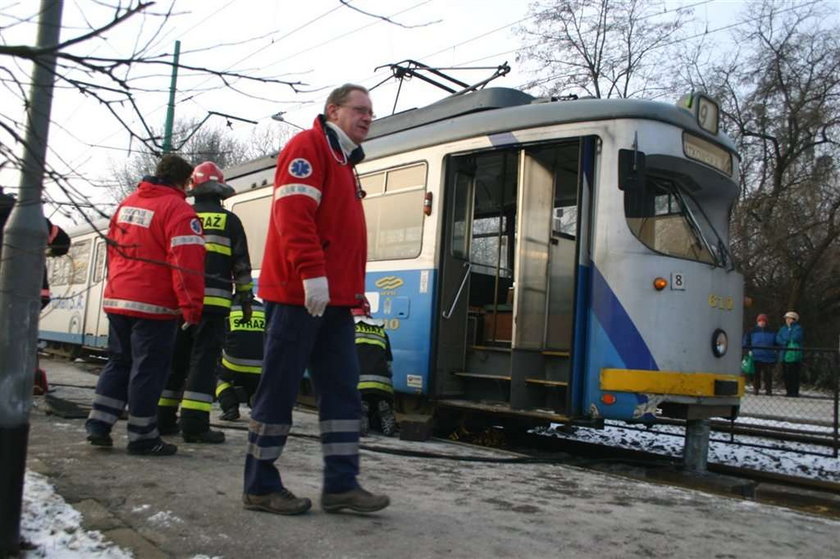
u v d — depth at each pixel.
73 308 15.73
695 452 6.65
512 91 7.76
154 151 2.93
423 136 7.88
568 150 7.30
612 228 6.41
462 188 7.75
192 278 4.55
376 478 4.57
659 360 6.30
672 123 6.68
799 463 7.89
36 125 2.54
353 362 3.60
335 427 3.53
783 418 10.80
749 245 23.14
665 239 6.73
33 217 2.84
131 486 3.84
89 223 2.57
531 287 6.95
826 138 23.09
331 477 3.52
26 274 2.81
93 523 3.19
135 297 4.61
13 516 2.71
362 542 3.16
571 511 4.02
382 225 8.19
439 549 3.15
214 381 5.46
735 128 23.80
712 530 3.80
